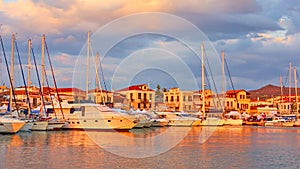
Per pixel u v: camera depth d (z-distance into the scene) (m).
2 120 51.16
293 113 114.31
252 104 151.50
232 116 93.00
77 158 32.28
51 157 32.62
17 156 32.94
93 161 31.02
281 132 66.44
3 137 48.91
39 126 58.22
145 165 29.77
